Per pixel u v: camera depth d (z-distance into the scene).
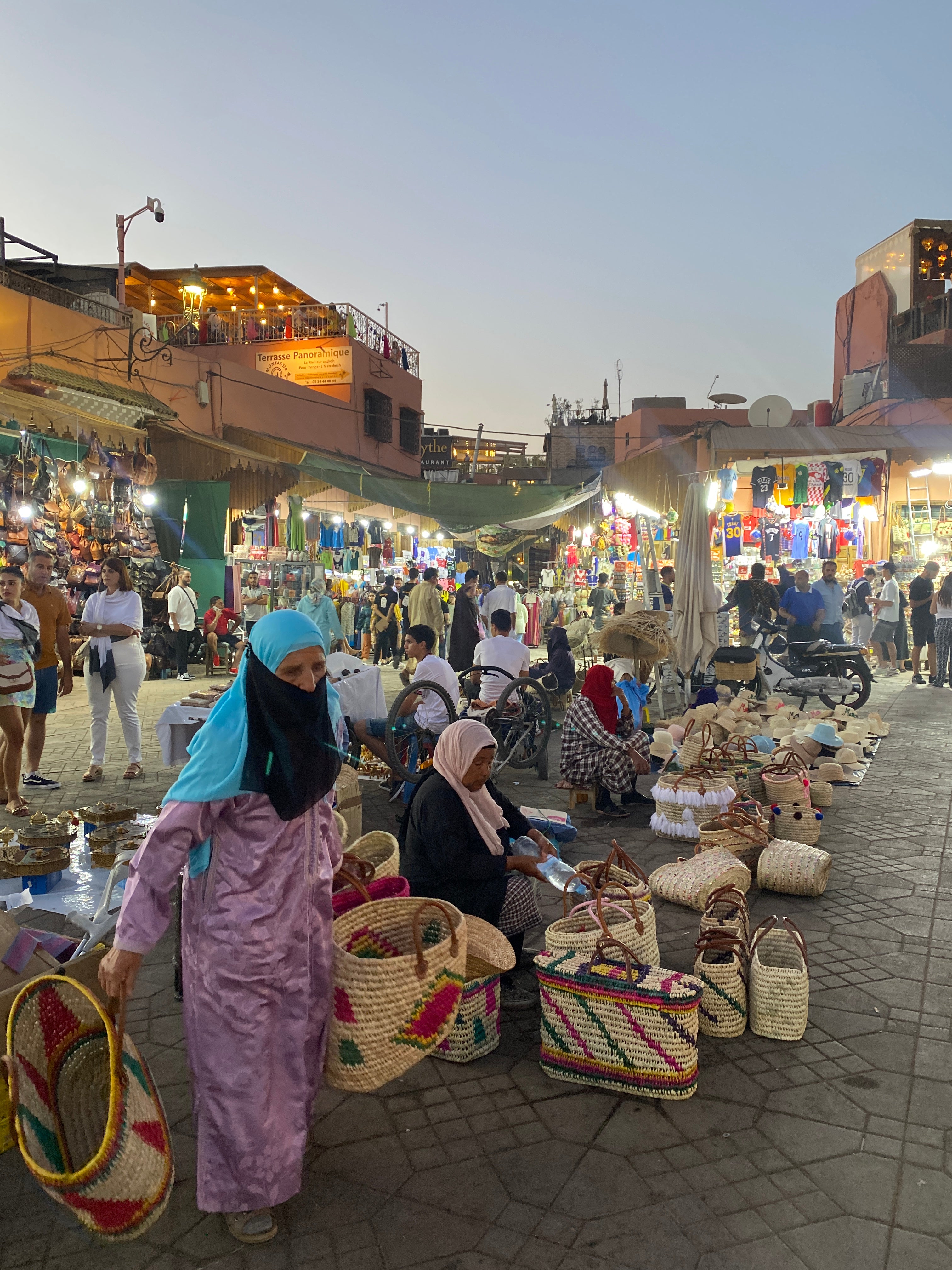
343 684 6.40
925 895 4.64
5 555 11.48
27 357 13.10
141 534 14.42
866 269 24.83
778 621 11.70
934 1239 2.22
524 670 7.63
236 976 2.15
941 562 16.61
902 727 9.74
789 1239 2.23
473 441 43.19
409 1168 2.53
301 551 17.67
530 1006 3.53
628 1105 2.84
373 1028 2.35
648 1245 2.21
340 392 25.61
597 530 19.22
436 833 3.43
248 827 2.18
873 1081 2.94
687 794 5.50
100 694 7.02
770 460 16.56
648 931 3.39
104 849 4.64
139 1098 2.02
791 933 3.77
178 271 24.78
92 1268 2.17
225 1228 2.30
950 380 20.66
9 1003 2.54
